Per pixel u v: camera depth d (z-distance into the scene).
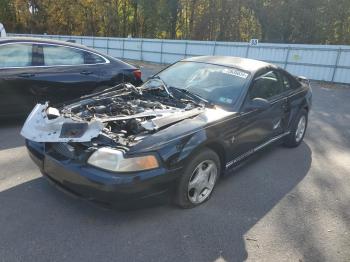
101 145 2.99
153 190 2.96
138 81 6.64
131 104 3.85
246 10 32.19
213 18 33.66
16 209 3.25
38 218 3.13
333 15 25.86
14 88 5.35
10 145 4.88
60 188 3.22
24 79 5.40
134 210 3.04
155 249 2.83
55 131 3.13
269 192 3.96
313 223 3.39
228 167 3.88
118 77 6.32
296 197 3.90
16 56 5.39
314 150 5.59
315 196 3.96
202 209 3.48
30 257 2.65
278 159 5.02
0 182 3.75
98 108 3.68
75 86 5.88
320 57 16.02
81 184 2.92
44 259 2.64
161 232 3.05
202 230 3.13
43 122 3.30
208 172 3.54
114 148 2.89
